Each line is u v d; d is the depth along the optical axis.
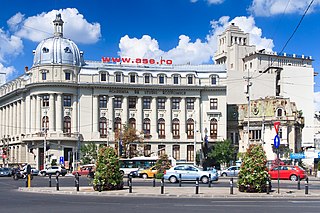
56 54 89.88
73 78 89.94
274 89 109.69
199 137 93.56
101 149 34.78
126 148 85.56
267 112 92.56
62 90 88.88
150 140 91.94
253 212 20.66
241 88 107.00
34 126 90.12
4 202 26.02
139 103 93.00
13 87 102.00
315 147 105.25
